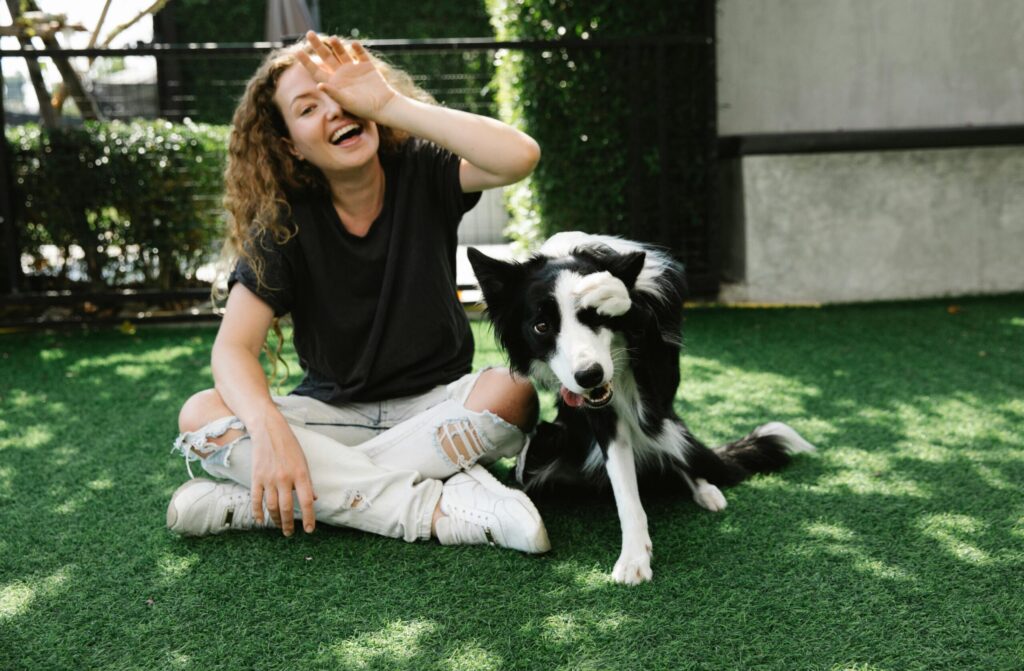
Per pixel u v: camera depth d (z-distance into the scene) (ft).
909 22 19.01
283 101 7.40
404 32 32.07
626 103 18.33
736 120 19.21
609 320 6.85
